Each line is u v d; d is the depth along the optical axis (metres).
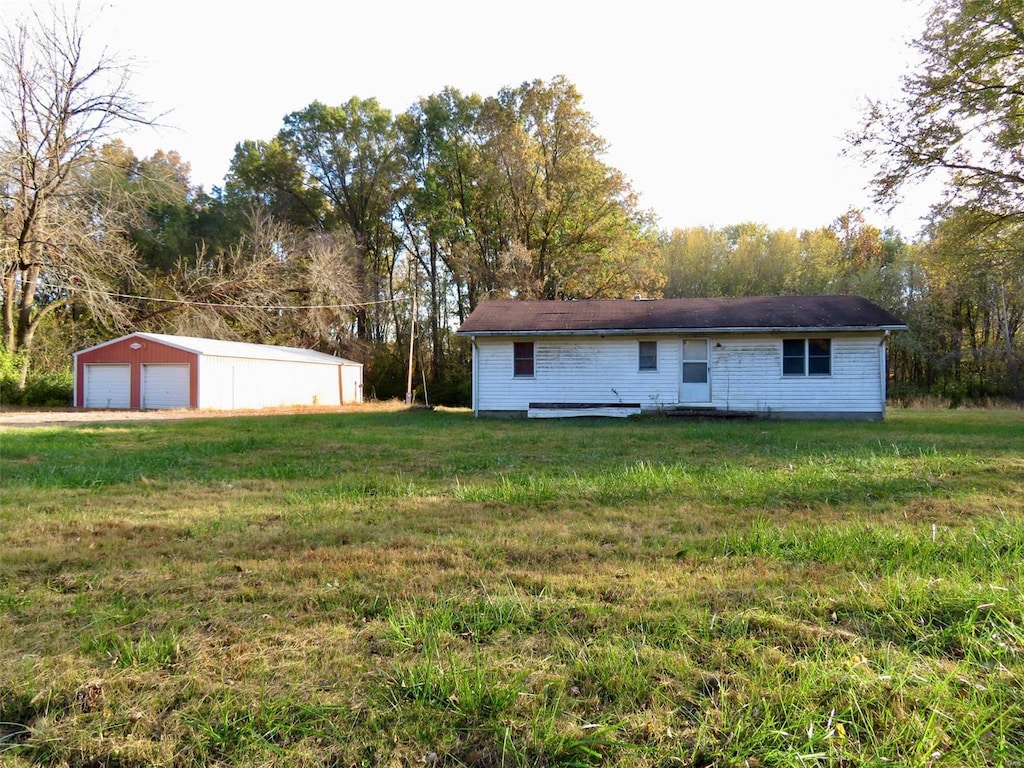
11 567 3.79
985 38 16.38
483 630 2.83
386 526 4.75
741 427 13.94
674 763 1.94
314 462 8.41
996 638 2.61
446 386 35.16
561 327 17.47
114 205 25.73
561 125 32.31
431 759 1.98
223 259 32.47
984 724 2.08
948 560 3.68
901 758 1.93
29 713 2.23
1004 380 29.77
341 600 3.21
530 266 31.67
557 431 13.16
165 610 3.09
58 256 24.23
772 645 2.65
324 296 33.47
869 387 16.58
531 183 32.31
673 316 17.86
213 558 3.96
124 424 15.67
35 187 23.12
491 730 2.10
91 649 2.68
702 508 5.26
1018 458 7.95
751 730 2.06
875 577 3.47
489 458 8.66
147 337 23.28
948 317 32.31
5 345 25.08
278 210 37.53
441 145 36.09
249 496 6.05
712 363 17.31
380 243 40.31
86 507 5.55
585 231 32.94
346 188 37.91
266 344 33.41
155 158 35.38
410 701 2.26
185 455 9.18
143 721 2.16
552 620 2.92
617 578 3.50
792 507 5.26
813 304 18.11
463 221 36.28
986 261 18.62
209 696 2.30
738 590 3.27
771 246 38.38
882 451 8.84
